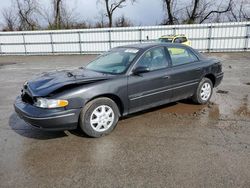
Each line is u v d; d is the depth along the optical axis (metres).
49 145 3.68
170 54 4.76
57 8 32.00
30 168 3.07
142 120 4.59
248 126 4.20
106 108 3.91
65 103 3.47
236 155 3.22
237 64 12.73
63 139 3.87
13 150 3.55
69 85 3.60
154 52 4.52
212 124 4.32
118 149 3.49
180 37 14.77
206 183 2.66
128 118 4.70
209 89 5.52
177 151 3.38
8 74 11.48
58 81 3.82
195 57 5.26
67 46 22.41
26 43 23.08
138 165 3.06
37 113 3.45
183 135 3.90
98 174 2.90
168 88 4.62
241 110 5.08
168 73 4.57
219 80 5.74
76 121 3.62
